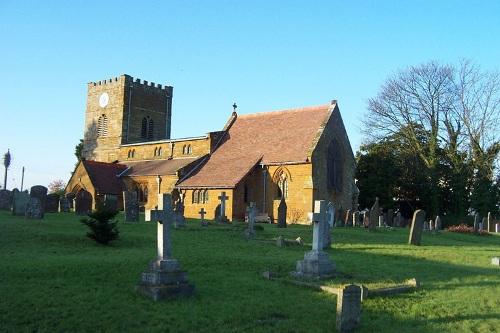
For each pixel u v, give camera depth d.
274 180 51.56
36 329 10.71
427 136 66.31
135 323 11.31
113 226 23.02
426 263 22.89
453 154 64.88
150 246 23.28
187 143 61.50
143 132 76.31
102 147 75.44
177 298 13.50
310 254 17.72
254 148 55.41
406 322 12.61
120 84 74.38
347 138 55.62
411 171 66.88
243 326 11.58
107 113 75.56
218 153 58.12
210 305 13.05
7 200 40.03
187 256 20.23
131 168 64.56
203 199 52.22
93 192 58.38
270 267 19.09
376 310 13.49
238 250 23.70
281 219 38.09
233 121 62.69
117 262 17.53
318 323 12.08
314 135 51.78
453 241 37.62
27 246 20.89
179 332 10.98
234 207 49.88
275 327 11.61
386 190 62.97
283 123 57.06
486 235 46.94
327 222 27.19
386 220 53.03
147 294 13.44
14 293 12.88
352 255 24.61
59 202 42.12
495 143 62.53
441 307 14.12
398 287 15.88
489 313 13.73
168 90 80.19
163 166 60.34
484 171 62.72
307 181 48.97
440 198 65.50
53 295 12.98
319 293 15.03
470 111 63.59
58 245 21.64
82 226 27.55
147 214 13.91
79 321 11.20
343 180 54.16
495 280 18.88
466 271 20.89
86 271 15.90
